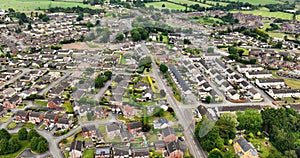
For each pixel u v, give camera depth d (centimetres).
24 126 13650
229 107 15225
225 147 12188
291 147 11812
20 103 15750
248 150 11306
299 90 17825
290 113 14012
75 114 14038
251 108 14575
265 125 13350
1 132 12281
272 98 17375
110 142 11650
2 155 11488
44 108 15200
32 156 11400
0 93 16775
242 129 13325
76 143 11575
